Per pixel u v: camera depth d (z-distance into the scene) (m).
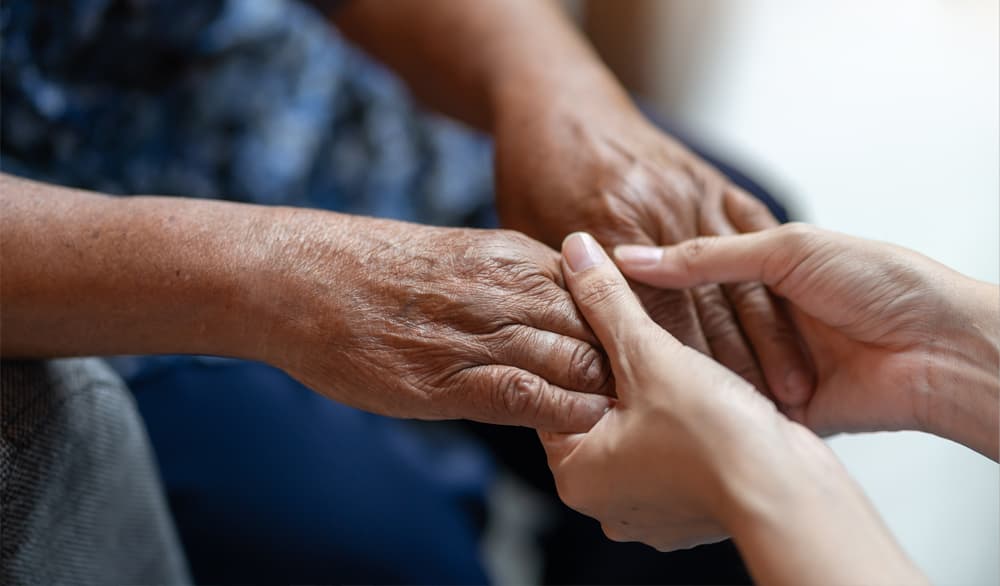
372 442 0.87
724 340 0.65
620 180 0.67
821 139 1.51
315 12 0.92
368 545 0.79
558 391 0.53
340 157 0.96
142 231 0.54
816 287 0.58
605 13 1.69
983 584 1.07
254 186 0.91
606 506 0.50
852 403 0.61
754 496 0.41
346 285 0.54
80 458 0.58
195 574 0.79
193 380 0.81
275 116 0.93
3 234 0.54
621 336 0.51
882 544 0.40
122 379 0.77
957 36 1.65
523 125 0.73
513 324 0.54
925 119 1.51
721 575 0.87
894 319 0.56
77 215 0.55
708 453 0.43
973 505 1.16
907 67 1.61
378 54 0.91
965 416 0.55
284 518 0.78
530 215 0.70
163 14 0.84
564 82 0.75
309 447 0.81
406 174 0.98
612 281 0.54
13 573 0.52
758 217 0.68
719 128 1.56
